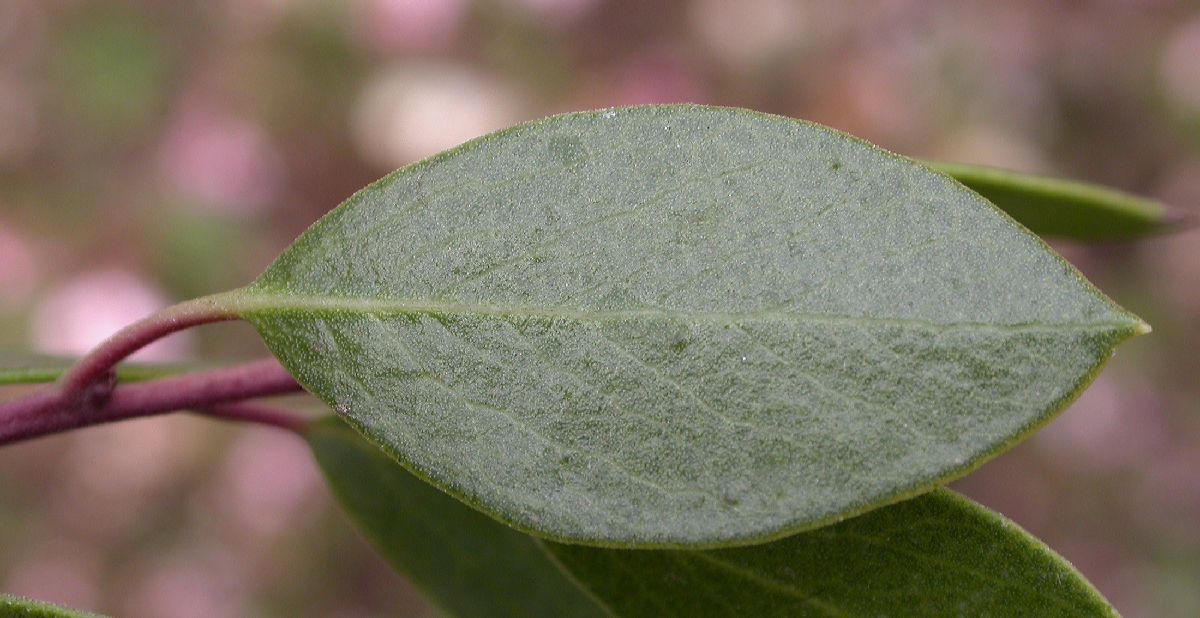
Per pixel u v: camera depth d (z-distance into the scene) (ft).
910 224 0.37
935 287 0.36
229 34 1.60
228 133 1.57
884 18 1.56
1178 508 1.70
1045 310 0.36
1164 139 1.81
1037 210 0.45
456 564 0.46
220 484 1.59
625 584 0.40
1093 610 0.38
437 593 0.46
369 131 1.56
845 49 1.55
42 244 1.56
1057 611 0.38
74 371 0.40
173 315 0.39
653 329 0.37
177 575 1.56
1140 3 1.81
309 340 0.38
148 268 1.55
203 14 1.62
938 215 0.37
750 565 0.40
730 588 0.40
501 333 0.38
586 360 0.37
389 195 0.39
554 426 0.37
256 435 1.60
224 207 1.57
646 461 0.37
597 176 0.38
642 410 0.37
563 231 0.38
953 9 1.58
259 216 1.59
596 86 1.56
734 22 1.55
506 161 0.38
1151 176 1.82
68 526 1.58
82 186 1.59
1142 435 1.72
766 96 1.56
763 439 0.36
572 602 0.46
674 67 1.55
